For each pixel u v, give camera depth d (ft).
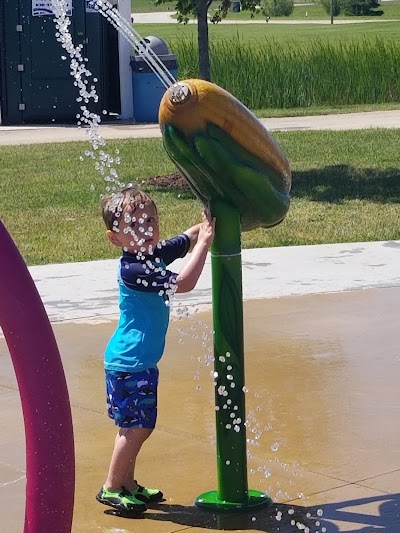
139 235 11.68
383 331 19.45
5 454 14.07
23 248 27.99
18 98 57.57
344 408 15.40
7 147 49.06
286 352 18.25
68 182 39.45
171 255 11.98
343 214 32.30
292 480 12.87
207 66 37.88
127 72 58.54
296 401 15.72
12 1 56.39
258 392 16.15
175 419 15.14
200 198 11.62
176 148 10.94
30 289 7.39
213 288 11.63
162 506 12.23
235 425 11.87
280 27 171.32
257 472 13.11
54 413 7.45
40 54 57.06
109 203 11.80
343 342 18.80
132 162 43.52
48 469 7.49
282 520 11.76
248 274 24.08
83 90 13.78
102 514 12.01
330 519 11.77
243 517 11.84
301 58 69.26
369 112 63.26
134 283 11.74
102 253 27.27
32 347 7.36
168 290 11.64
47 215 33.19
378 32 141.38
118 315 20.98
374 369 17.22
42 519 7.57
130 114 58.95
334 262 25.21
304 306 21.27
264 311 20.97
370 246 26.99
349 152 46.01
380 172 40.78
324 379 16.75
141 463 13.52
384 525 11.59
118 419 11.98
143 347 11.75
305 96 69.31
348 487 12.67
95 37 57.11
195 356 18.17
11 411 15.79
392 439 14.19
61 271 24.85
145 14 227.61
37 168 42.83
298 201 34.91
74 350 18.67
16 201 35.88
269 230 29.81
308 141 49.62
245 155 11.05
